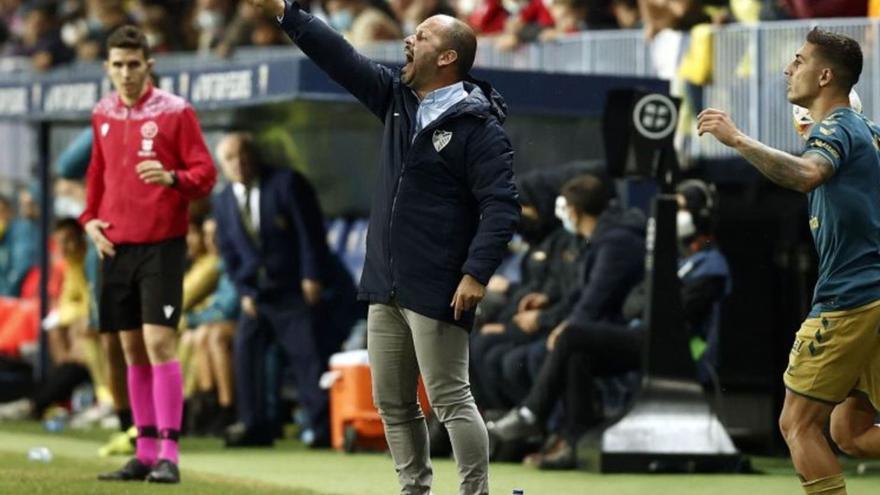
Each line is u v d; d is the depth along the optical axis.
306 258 43.59
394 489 31.77
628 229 36.69
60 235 50.50
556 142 43.59
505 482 32.56
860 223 23.17
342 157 48.88
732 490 31.38
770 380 40.78
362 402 41.31
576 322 35.62
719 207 41.72
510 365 38.06
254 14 53.56
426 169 24.34
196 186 31.78
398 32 51.75
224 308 45.91
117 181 32.06
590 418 35.44
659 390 34.78
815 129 23.11
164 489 30.16
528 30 47.00
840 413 24.50
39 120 51.25
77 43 65.94
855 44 23.55
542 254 39.22
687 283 36.34
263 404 43.59
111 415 49.09
